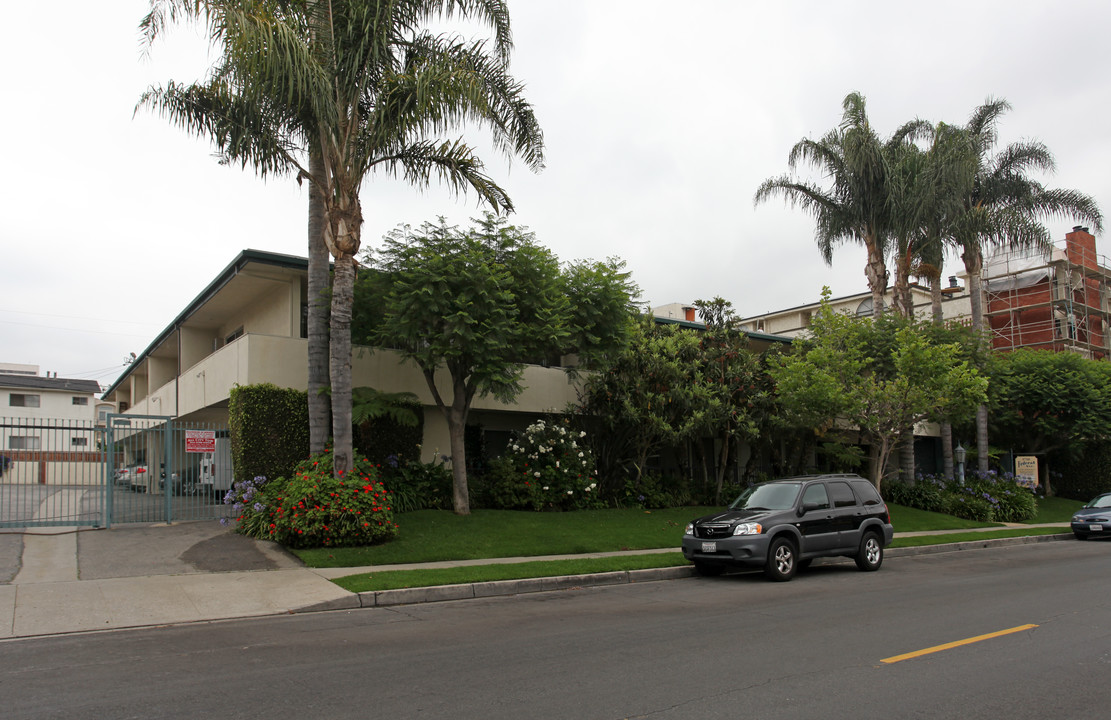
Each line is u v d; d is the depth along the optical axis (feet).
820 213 88.84
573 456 65.77
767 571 41.96
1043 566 49.44
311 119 46.75
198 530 48.21
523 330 52.60
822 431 82.79
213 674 20.59
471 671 21.06
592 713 17.25
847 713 17.42
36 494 55.93
